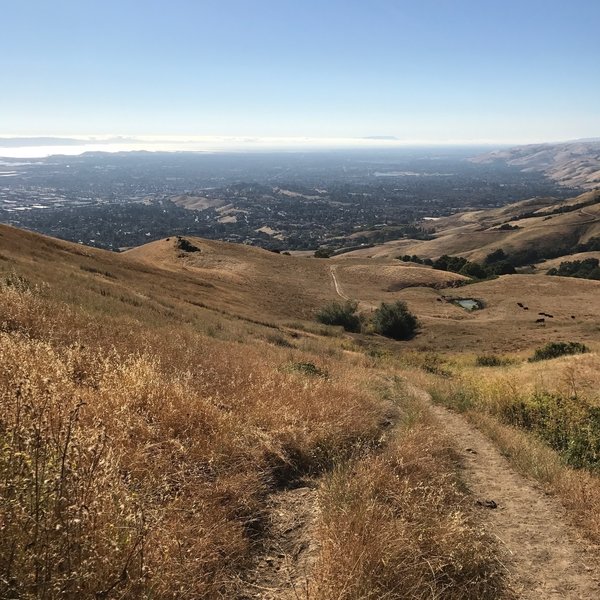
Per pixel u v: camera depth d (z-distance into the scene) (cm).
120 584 219
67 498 240
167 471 340
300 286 6291
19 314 691
